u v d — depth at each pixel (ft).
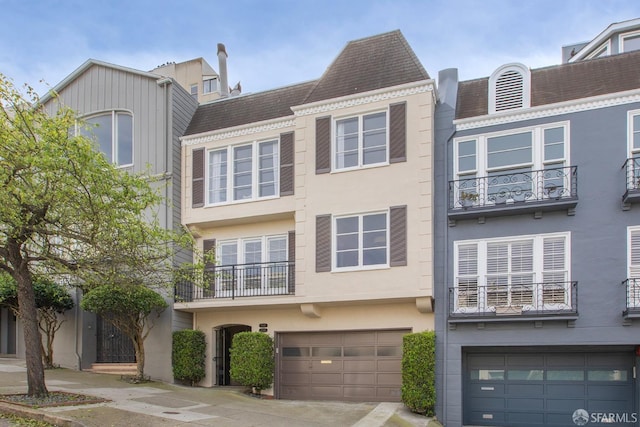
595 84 49.11
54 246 42.06
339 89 54.70
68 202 37.50
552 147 48.11
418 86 50.90
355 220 51.96
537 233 47.29
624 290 44.19
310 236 52.90
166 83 61.46
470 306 48.01
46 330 60.59
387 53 55.01
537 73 52.34
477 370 49.16
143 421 37.81
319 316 53.52
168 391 50.85
